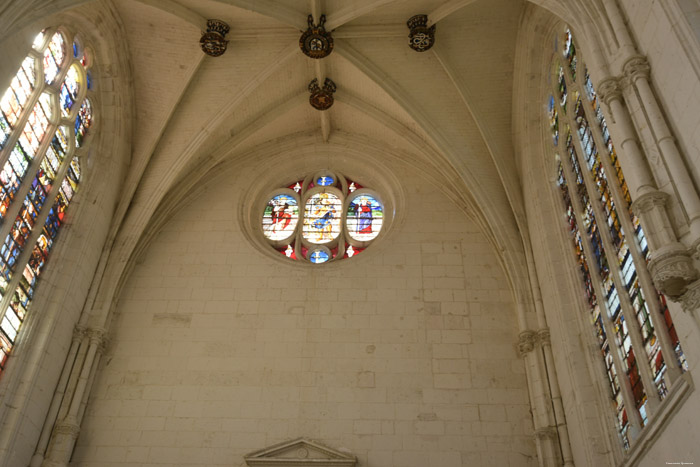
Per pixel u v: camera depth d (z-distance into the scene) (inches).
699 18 365.1
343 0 699.4
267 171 866.8
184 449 626.2
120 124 769.6
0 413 561.9
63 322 653.9
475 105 767.7
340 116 872.9
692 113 353.1
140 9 717.3
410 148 852.6
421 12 722.2
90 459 621.9
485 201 759.1
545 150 722.8
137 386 668.1
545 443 597.0
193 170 829.8
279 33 747.4
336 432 630.5
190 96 788.0
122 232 757.3
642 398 482.9
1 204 577.6
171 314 721.6
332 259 798.5
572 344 599.5
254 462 605.3
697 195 342.3
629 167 389.1
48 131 650.2
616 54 421.4
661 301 440.5
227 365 679.1
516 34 731.4
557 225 682.8
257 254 772.0
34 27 579.5
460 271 741.9
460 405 641.6
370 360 676.1
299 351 685.9
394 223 794.2
